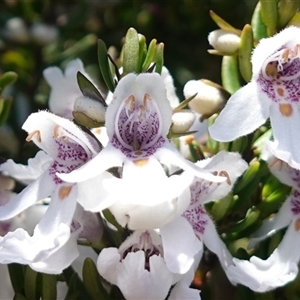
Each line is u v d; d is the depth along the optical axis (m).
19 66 0.32
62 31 0.34
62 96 0.22
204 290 0.20
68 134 0.19
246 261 0.19
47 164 0.19
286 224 0.20
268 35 0.21
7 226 0.20
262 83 0.20
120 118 0.19
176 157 0.18
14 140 0.29
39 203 0.20
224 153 0.19
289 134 0.19
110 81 0.19
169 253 0.18
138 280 0.18
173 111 0.19
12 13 0.34
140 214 0.18
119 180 0.18
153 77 0.19
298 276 0.20
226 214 0.20
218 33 0.21
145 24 0.34
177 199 0.18
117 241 0.19
